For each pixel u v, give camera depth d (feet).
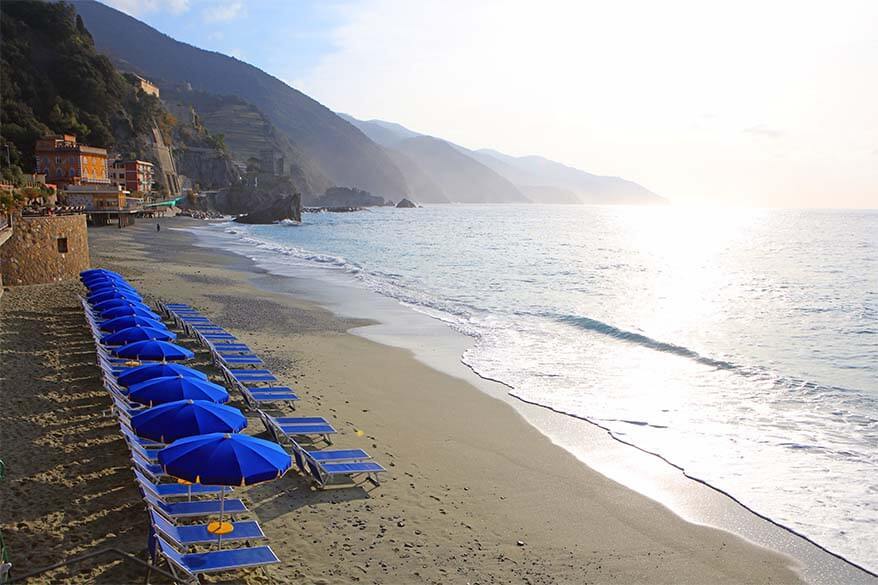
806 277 159.63
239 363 62.95
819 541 34.22
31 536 30.07
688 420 52.06
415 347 75.31
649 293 127.65
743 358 73.00
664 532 35.37
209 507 31.86
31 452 39.22
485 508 37.40
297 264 168.04
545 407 54.95
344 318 91.71
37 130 342.23
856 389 60.54
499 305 107.45
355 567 30.42
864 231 423.64
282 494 37.42
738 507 38.04
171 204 456.86
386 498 37.81
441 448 45.91
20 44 392.27
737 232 419.54
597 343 78.79
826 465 43.34
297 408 52.44
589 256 219.20
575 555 32.89
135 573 27.81
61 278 103.76
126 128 464.65
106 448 40.60
